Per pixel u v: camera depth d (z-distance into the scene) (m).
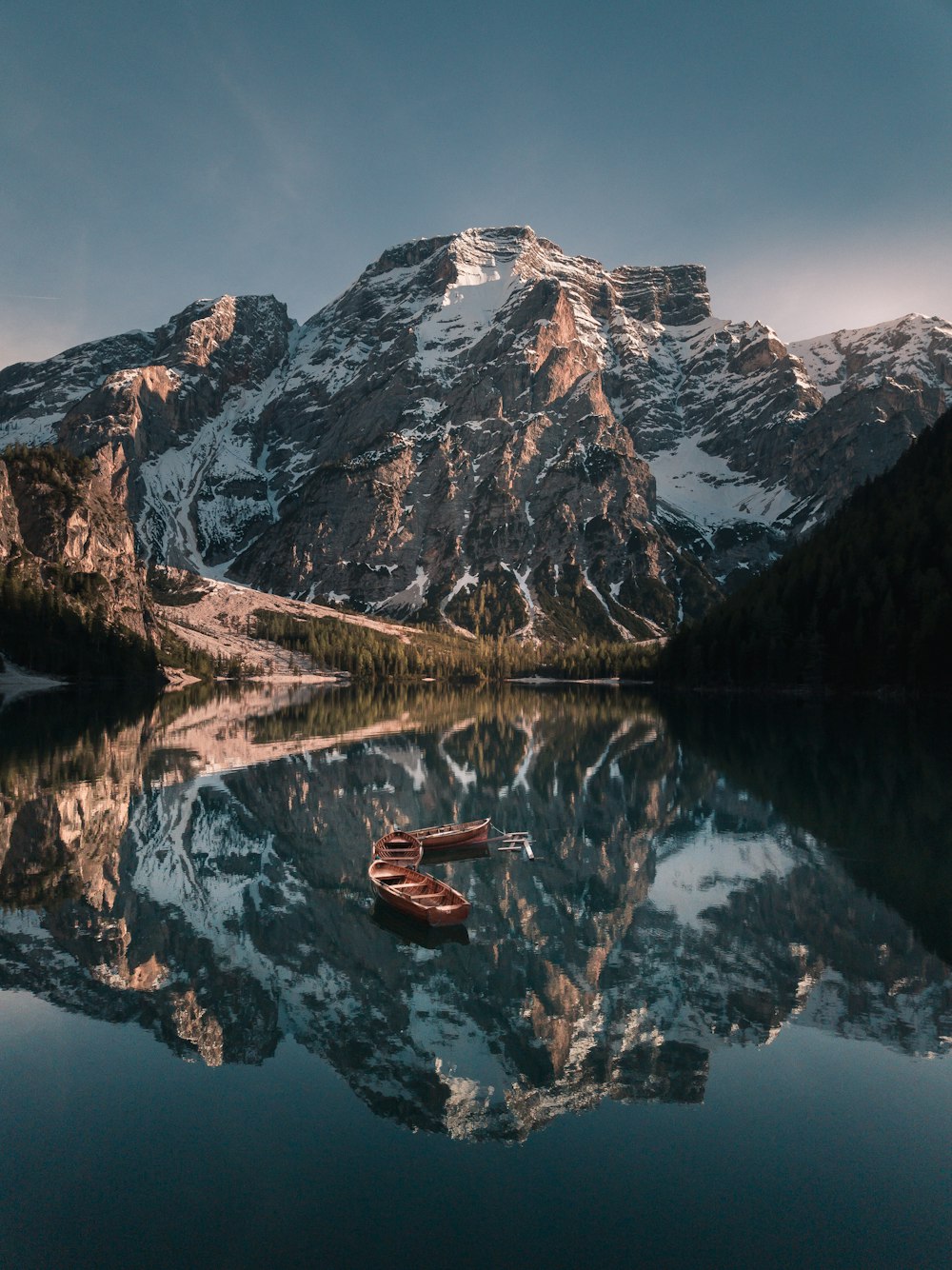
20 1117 17.14
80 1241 13.38
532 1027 21.58
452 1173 15.27
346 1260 12.91
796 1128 16.70
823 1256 13.02
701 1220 13.85
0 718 108.69
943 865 37.22
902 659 138.62
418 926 29.92
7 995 23.52
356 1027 21.59
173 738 89.75
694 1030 21.33
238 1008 22.75
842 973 24.97
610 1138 16.50
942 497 159.12
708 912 31.11
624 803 53.44
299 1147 16.09
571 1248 13.20
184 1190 14.70
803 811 49.72
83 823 46.25
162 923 29.83
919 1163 15.53
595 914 31.17
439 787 59.31
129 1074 19.02
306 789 57.91
